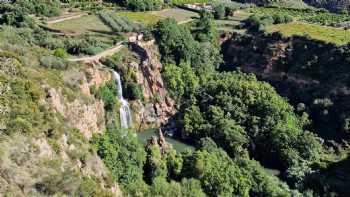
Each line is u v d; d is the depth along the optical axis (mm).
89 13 159625
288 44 139875
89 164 71875
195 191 82250
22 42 98625
